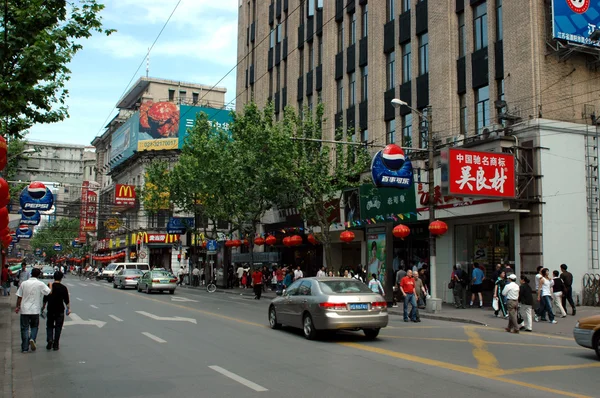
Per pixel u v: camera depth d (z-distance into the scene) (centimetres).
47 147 12000
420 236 2719
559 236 2097
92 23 1325
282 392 793
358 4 3269
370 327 1330
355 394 780
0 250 3139
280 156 2547
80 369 980
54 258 12019
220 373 933
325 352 1159
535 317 1802
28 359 1084
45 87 1315
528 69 2153
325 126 3459
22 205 2527
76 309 2205
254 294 3481
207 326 1633
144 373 938
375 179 2269
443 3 2600
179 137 6262
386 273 2438
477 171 2033
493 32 2347
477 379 880
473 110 2438
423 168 2553
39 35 1235
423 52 2766
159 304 2480
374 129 3042
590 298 2098
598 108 2241
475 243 2417
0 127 1303
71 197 11400
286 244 3262
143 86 7594
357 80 3234
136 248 6512
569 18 2141
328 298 1323
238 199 3478
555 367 994
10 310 2167
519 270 2136
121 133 7219
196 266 4756
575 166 2155
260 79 4406
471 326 1738
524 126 2139
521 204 2114
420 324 1808
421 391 796
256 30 4541
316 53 3666
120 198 5847
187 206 4266
